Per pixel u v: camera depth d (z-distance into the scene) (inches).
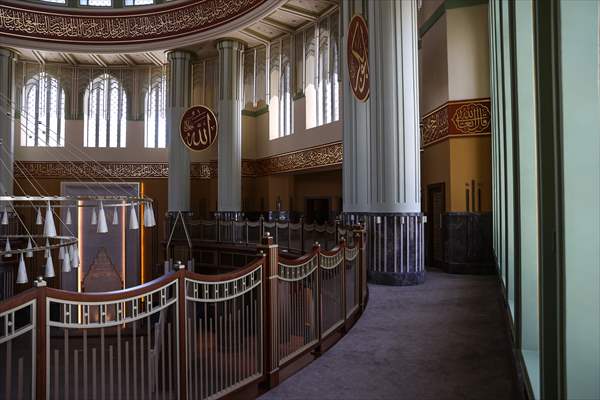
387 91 305.6
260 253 141.7
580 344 65.7
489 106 357.1
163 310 106.6
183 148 573.6
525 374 108.0
